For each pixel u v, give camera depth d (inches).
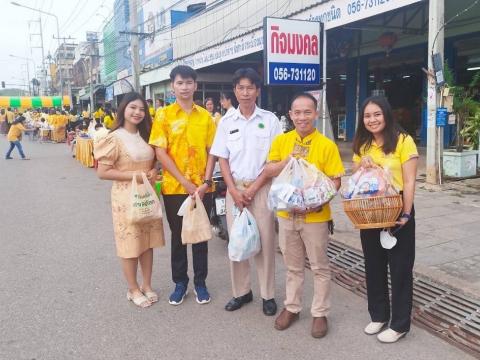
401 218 112.4
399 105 506.6
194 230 141.6
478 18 398.9
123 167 142.7
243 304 149.0
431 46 283.7
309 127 121.9
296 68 343.9
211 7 683.4
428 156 294.4
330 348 120.9
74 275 175.8
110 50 1396.4
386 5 296.2
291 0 500.7
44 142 920.9
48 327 134.0
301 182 118.0
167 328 133.3
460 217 223.8
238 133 134.9
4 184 396.5
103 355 118.6
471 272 155.2
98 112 652.7
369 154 119.3
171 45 904.9
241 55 482.3
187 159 144.5
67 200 323.3
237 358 116.7
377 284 125.5
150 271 155.2
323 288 126.5
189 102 144.3
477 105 312.7
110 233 235.3
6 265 187.6
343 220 228.7
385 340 122.3
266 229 136.1
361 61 548.1
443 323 130.0
